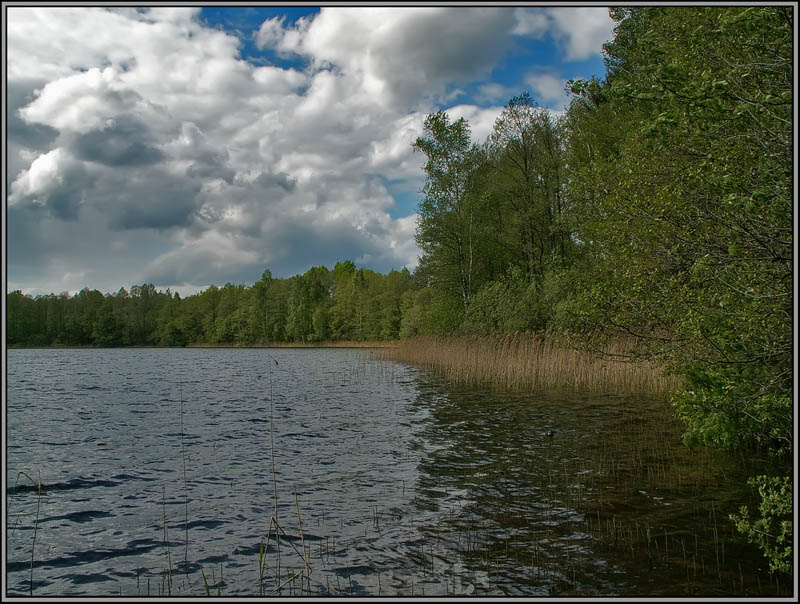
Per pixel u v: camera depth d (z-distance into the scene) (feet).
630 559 19.79
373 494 29.01
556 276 88.33
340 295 309.22
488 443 39.50
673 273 27.04
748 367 23.61
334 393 75.87
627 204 30.35
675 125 20.02
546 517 24.41
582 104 101.71
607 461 32.91
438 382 83.25
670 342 27.96
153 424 52.85
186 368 142.20
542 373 72.90
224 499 29.14
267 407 63.36
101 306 366.63
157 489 31.37
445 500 27.43
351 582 19.12
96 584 19.92
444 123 113.91
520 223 115.34
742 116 19.13
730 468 30.14
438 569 19.79
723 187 21.06
